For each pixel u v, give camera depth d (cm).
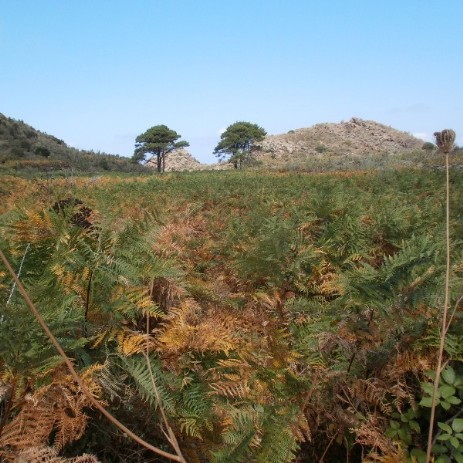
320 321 256
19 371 180
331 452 219
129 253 247
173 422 215
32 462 166
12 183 1480
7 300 205
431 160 3167
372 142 10456
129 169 5756
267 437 171
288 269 335
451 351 215
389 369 222
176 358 241
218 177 3022
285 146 10156
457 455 188
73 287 233
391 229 502
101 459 206
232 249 451
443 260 299
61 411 187
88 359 215
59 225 241
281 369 199
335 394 209
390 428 206
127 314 247
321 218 521
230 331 273
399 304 223
